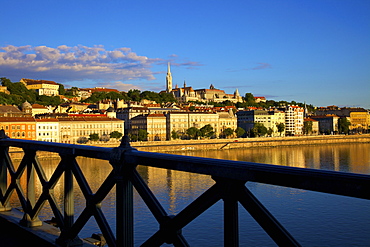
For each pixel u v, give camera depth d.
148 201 8.16
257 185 70.25
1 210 14.89
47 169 108.81
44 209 49.41
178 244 7.52
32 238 12.38
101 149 9.34
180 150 195.88
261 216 6.20
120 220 8.86
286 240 5.95
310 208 53.25
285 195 61.22
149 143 191.38
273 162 137.38
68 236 10.92
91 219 45.56
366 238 40.81
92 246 10.88
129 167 8.67
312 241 40.38
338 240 40.47
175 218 7.53
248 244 36.75
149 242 8.15
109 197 56.66
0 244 12.47
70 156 10.70
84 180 10.25
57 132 191.00
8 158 14.55
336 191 5.32
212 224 43.00
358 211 50.97
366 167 117.56
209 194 6.92
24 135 177.50
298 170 5.73
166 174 87.06
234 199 6.54
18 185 13.83
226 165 6.55
